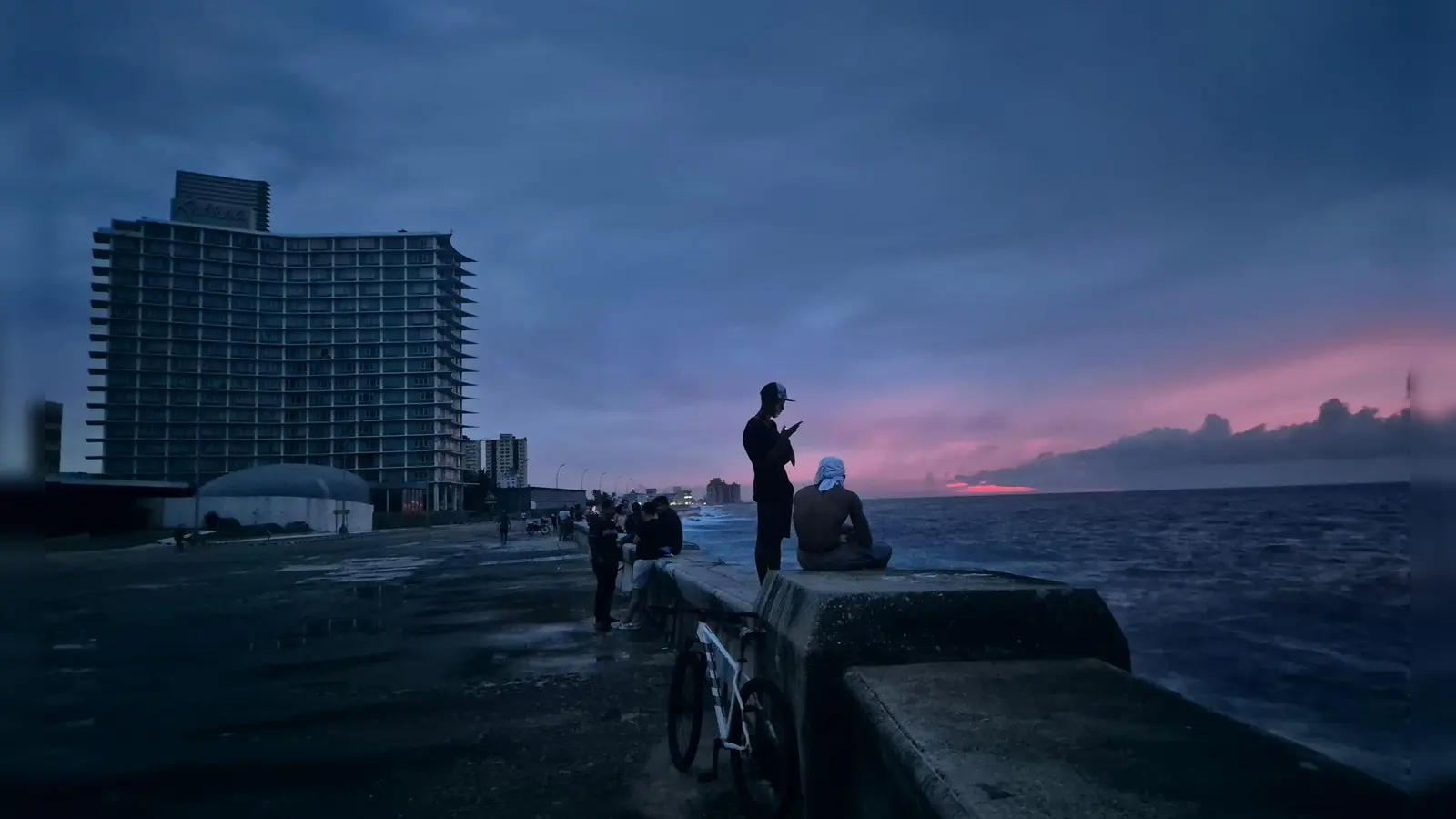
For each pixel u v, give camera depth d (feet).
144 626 46.01
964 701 9.11
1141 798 6.27
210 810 16.10
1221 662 36.91
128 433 630.33
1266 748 7.29
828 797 10.69
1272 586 63.52
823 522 16.42
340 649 35.86
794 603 12.75
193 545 196.03
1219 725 8.00
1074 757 7.20
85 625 46.52
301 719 23.29
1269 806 6.05
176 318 643.45
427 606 51.47
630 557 51.78
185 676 30.63
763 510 20.45
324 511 304.91
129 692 27.84
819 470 17.16
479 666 30.19
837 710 10.80
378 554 131.03
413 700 25.08
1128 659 11.28
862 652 10.94
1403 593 57.47
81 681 30.01
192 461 641.40
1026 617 11.35
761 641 15.12
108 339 629.92
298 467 390.01
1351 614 49.67
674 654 31.32
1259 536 122.52
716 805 15.30
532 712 23.09
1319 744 24.27
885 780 8.67
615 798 15.97
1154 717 8.32
